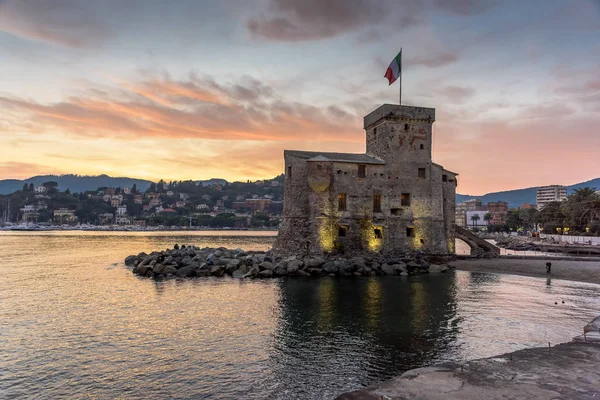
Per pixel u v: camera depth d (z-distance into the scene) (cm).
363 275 5662
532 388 1470
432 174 6956
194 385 2000
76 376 2116
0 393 1919
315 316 3309
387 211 6675
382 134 6912
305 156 6656
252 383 2017
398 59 6806
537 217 17362
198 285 4859
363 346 2548
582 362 1788
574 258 7031
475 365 1759
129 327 3008
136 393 1919
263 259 6122
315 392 1908
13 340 2705
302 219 6494
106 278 5506
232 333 2845
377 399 1388
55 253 10525
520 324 3023
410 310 3500
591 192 13775
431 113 6950
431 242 6775
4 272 6284
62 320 3216
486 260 6950
